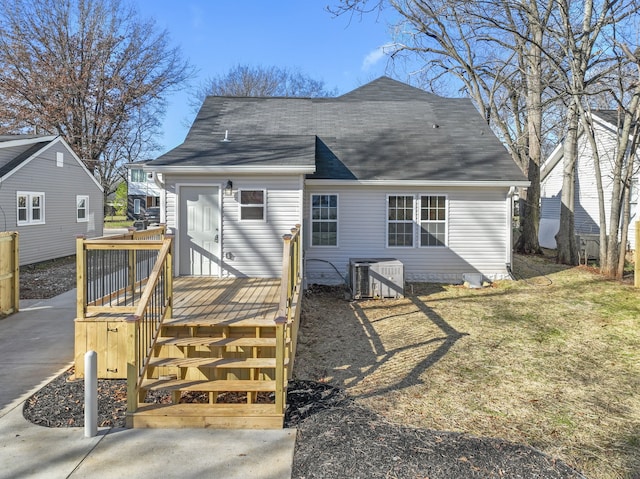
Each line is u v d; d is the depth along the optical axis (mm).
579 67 12211
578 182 18859
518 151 18812
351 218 11836
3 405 4816
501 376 5734
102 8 30359
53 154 16938
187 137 11844
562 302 9766
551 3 13141
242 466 3615
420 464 3611
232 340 5340
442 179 11328
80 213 19359
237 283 8836
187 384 4707
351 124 14141
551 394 5184
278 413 4320
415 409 4723
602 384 5504
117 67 31344
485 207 11867
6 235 8805
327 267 11891
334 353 6656
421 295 10625
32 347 6871
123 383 5531
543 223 20703
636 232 11008
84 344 5695
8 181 14195
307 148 10852
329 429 4246
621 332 7691
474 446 3934
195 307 6465
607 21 11797
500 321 8359
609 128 15938
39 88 27938
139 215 40750
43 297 10594
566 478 3457
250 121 13734
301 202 9641
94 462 3668
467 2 13500
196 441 4031
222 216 9641
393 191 11797
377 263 10414
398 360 6320
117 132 33281
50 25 28812
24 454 3787
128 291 6773
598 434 4227
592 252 15039
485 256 11945
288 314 5574
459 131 13930
